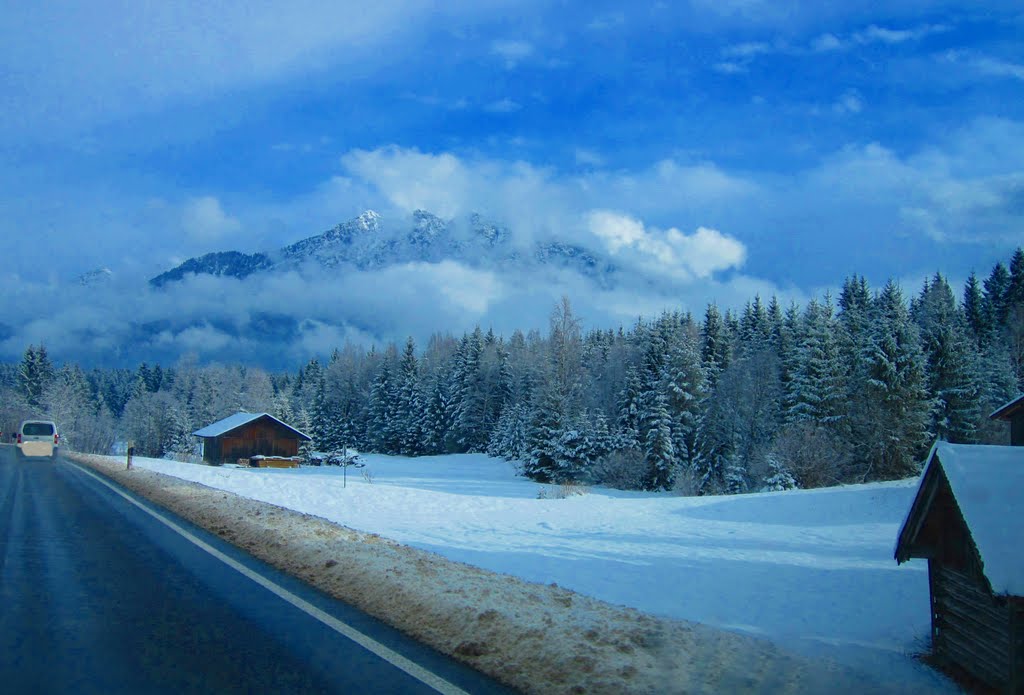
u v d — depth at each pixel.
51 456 44.81
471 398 91.25
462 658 6.98
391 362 102.06
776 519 24.78
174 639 7.30
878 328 51.41
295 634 7.58
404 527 19.75
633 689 6.30
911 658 8.81
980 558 6.91
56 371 130.62
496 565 13.81
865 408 50.28
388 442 97.12
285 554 12.07
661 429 55.84
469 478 59.31
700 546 18.31
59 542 13.16
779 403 58.44
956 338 55.50
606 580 12.92
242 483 28.78
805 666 7.64
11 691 5.77
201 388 120.19
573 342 67.44
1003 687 7.12
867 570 15.10
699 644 7.89
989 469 7.75
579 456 56.69
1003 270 82.69
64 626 7.66
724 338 77.62
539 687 6.25
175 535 14.16
